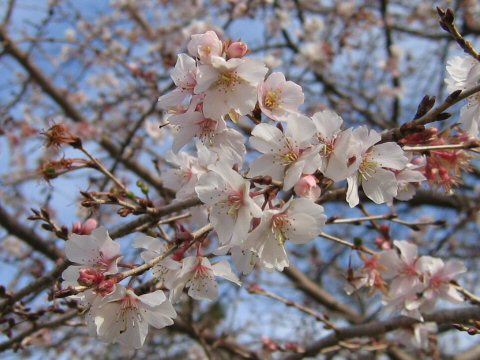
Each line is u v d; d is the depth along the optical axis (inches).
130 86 32.3
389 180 8.5
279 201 8.5
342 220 11.2
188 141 8.8
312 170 7.7
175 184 10.9
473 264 30.6
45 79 28.2
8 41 25.2
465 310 11.7
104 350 29.0
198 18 33.1
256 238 7.7
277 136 8.0
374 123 31.2
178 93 8.6
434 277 11.5
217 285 8.6
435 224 11.7
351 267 11.5
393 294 11.5
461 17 30.6
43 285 10.8
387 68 32.5
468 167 10.1
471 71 8.8
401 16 34.0
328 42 30.8
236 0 26.7
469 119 9.5
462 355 24.0
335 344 14.9
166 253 8.0
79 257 8.3
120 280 7.5
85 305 7.8
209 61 8.0
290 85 8.5
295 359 15.7
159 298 7.7
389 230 12.5
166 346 27.4
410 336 13.3
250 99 8.0
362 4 31.5
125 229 10.1
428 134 8.4
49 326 12.4
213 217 7.8
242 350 19.9
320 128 8.1
